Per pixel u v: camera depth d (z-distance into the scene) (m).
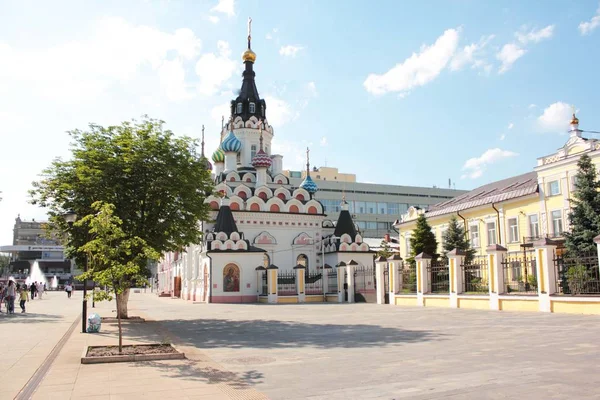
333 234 54.91
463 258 29.91
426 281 32.47
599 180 33.38
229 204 49.59
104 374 10.57
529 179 43.97
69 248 23.34
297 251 53.19
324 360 12.06
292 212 53.62
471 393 8.27
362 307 33.22
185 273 58.47
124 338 17.50
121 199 23.05
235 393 8.82
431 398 8.05
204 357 12.81
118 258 14.29
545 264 24.09
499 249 27.11
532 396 7.96
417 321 21.39
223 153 60.28
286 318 25.25
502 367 10.34
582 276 23.16
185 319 25.94
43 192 23.03
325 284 48.66
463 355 12.03
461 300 29.11
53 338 17.50
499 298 26.50
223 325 22.11
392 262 35.78
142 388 9.27
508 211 42.28
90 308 37.75
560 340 13.93
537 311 24.08
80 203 22.52
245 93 62.19
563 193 37.31
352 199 96.06
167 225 23.64
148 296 72.94
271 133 63.03
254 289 45.50
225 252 45.12
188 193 24.58
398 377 9.73
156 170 23.55
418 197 101.62
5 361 12.40
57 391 9.09
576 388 8.39
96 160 22.73
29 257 124.38
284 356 12.84
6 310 33.78
